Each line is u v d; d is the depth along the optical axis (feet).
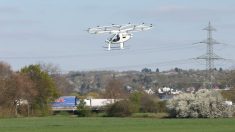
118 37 399.24
